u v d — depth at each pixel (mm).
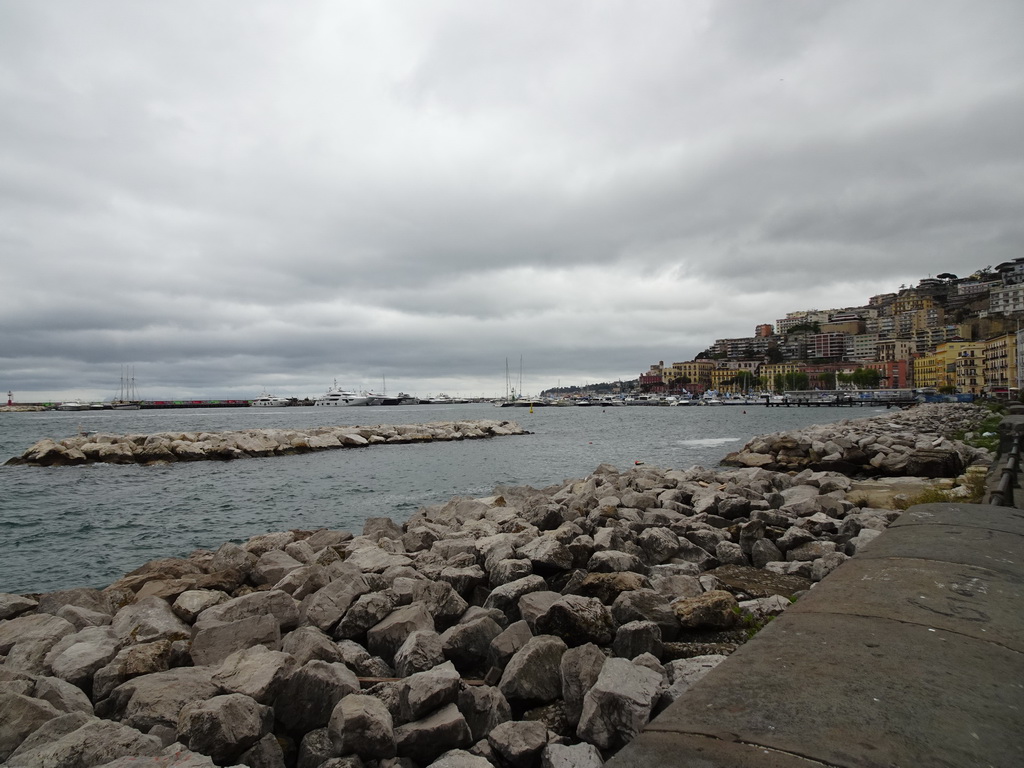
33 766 4781
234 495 27922
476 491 28516
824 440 33188
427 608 8398
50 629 8250
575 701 6078
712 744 2500
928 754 2389
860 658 3316
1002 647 3438
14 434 84062
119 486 31578
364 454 50312
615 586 8938
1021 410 31781
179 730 5422
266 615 7863
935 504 7617
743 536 11617
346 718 5320
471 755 5227
